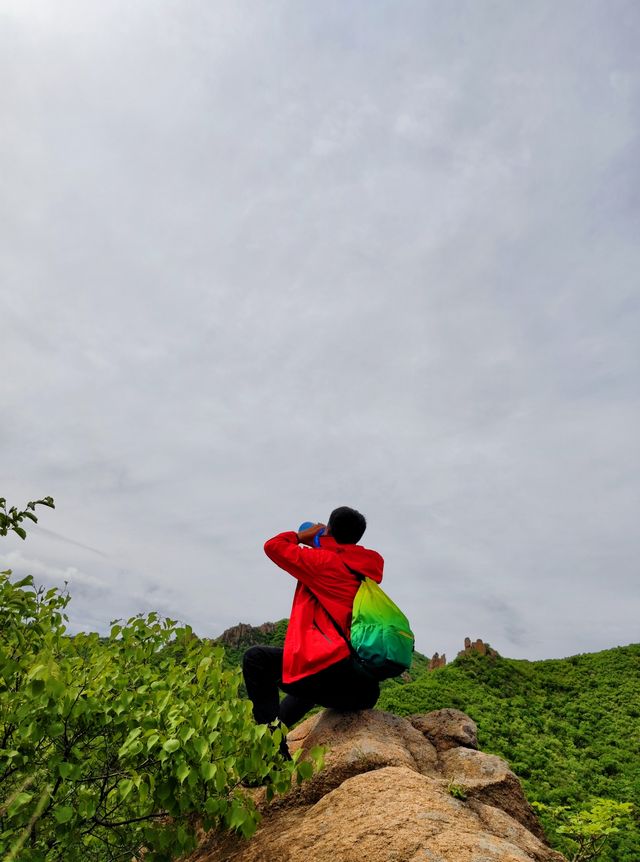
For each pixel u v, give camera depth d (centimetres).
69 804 238
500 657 4459
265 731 258
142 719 255
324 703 320
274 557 327
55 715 238
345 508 357
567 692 3850
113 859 250
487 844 194
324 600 320
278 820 270
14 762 228
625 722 3098
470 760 309
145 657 339
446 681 3859
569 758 2516
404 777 252
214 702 273
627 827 1612
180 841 247
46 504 274
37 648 283
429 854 186
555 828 1598
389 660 296
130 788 232
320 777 285
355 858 196
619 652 4503
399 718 346
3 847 200
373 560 340
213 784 254
